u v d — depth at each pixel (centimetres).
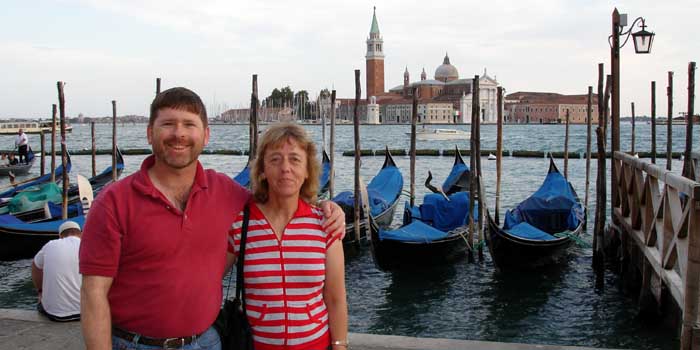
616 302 944
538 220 1273
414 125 1612
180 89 240
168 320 229
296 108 12481
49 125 6644
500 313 908
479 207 1195
